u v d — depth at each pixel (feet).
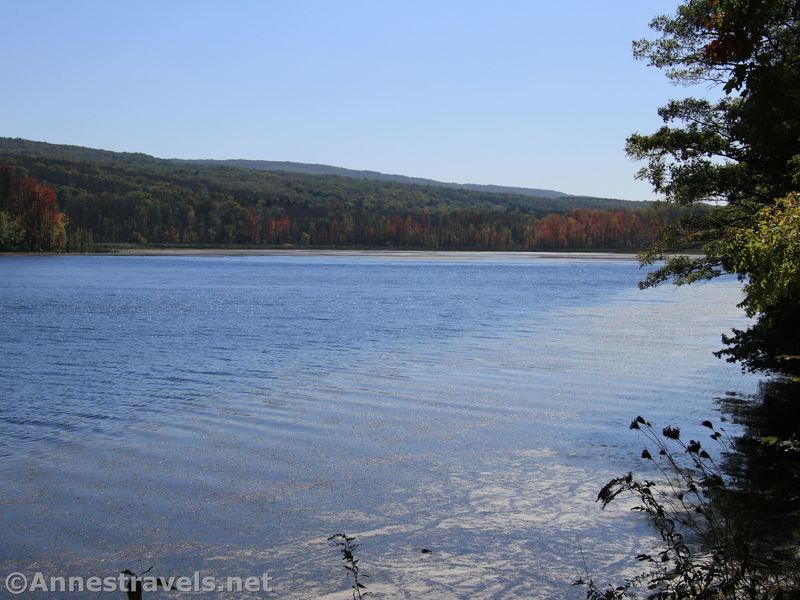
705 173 65.21
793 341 55.47
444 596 28.99
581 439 51.65
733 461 44.73
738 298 187.52
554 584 29.66
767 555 28.43
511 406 62.64
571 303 176.14
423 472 44.60
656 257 72.23
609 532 34.71
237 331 122.52
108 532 35.78
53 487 42.11
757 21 27.45
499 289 228.43
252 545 34.24
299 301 184.34
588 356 90.68
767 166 62.08
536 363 85.51
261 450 49.67
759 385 70.44
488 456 47.88
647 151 68.59
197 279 279.90
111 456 48.39
